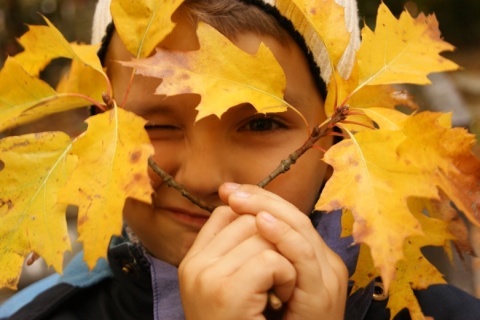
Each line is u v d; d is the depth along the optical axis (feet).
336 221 1.85
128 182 1.40
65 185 1.39
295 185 1.65
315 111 1.69
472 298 1.90
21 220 1.46
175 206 1.65
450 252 1.62
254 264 1.41
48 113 1.58
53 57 1.57
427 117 1.42
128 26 1.48
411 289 1.53
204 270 1.45
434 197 1.38
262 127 1.64
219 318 1.41
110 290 1.98
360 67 1.50
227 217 1.53
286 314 1.47
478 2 9.91
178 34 1.55
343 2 1.81
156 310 1.73
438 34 1.53
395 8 8.95
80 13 6.97
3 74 1.50
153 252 1.79
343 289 1.49
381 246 1.33
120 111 1.43
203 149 1.60
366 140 1.40
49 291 2.01
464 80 8.22
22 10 6.36
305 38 1.63
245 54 1.45
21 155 1.48
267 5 1.60
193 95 1.57
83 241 1.37
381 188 1.37
